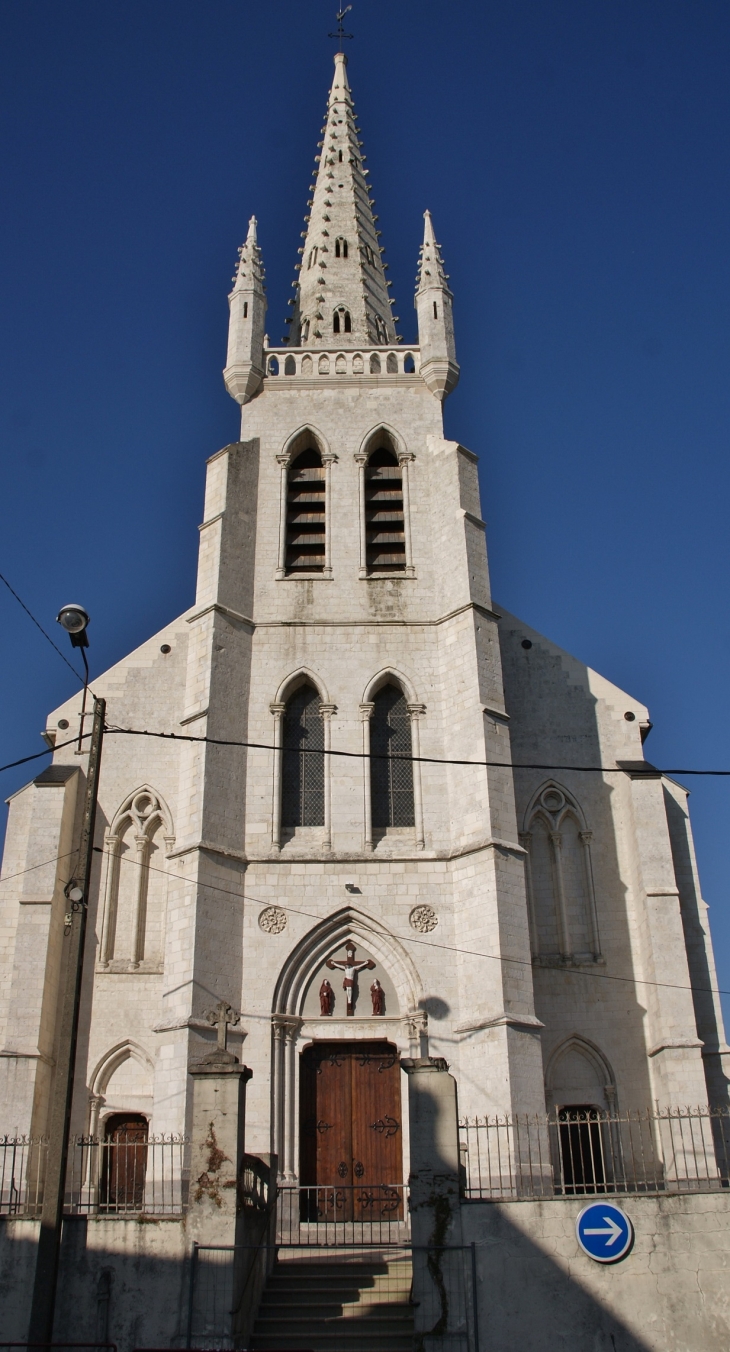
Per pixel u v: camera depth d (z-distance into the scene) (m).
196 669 39.16
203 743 37.34
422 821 37.81
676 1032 36.00
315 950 36.28
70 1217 24.48
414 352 46.69
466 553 40.91
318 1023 35.53
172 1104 32.44
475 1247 23.66
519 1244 23.75
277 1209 32.50
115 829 40.31
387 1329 24.89
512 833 36.75
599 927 39.44
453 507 42.28
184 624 43.66
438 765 38.62
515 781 41.47
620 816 41.12
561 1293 23.41
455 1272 23.44
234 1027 34.59
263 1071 34.38
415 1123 24.64
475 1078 33.56
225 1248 23.52
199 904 35.03
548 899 40.22
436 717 39.56
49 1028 36.03
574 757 42.06
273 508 43.38
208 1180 24.20
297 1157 34.00
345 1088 35.31
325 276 54.16
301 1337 24.47
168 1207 30.69
